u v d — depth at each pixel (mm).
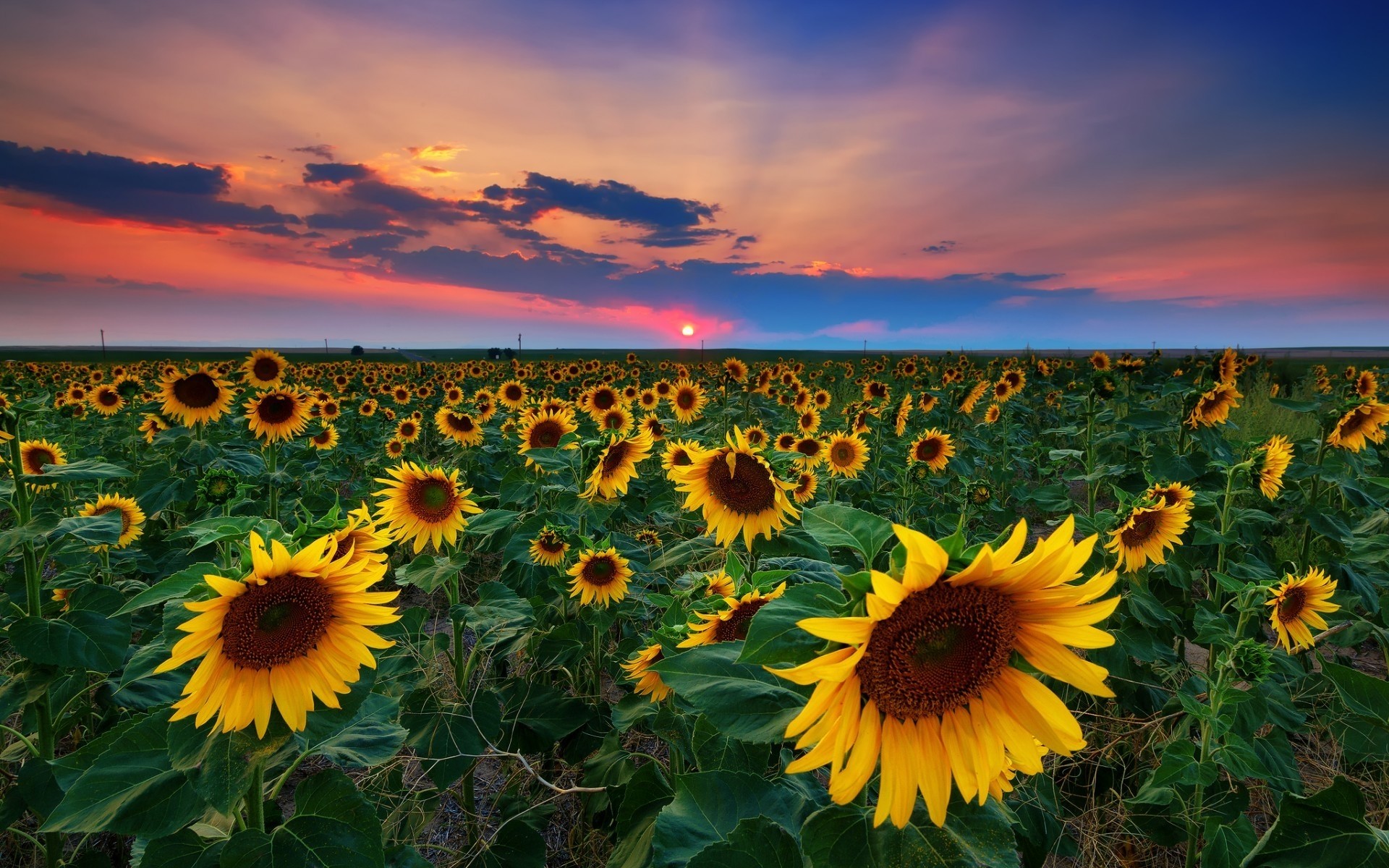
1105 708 4480
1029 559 1442
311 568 2137
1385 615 4488
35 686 3164
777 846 1770
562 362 27969
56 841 3291
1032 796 3621
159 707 2639
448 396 16719
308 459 9648
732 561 3107
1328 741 4496
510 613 3826
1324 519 5414
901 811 1467
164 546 6309
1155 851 3943
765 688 1913
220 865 2186
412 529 4402
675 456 5230
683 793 2141
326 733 2203
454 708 3768
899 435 11125
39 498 6828
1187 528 5250
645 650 3484
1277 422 12836
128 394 10539
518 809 4004
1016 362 22234
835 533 1801
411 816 3887
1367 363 32062
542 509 5832
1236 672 3465
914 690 1473
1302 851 2006
